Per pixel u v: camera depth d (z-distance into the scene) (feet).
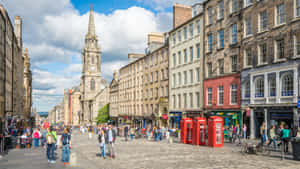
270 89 87.04
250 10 96.99
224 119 108.88
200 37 128.67
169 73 158.20
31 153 67.77
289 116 79.92
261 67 90.94
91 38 486.38
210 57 120.16
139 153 64.75
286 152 59.47
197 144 80.64
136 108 213.46
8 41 140.46
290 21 80.48
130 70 231.30
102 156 59.52
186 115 137.39
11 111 147.13
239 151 64.80
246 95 97.96
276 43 85.87
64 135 51.24
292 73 79.10
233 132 85.25
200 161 51.08
